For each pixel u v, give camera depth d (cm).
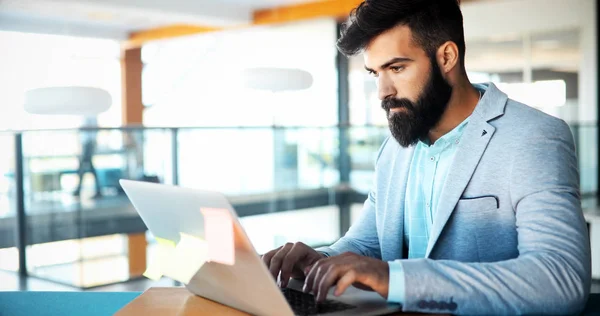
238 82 464
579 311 100
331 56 855
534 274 97
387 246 137
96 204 561
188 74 1077
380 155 145
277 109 823
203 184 581
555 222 105
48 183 536
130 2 741
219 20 825
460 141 121
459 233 120
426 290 96
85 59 1027
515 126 118
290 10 820
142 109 1095
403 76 118
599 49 686
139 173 563
